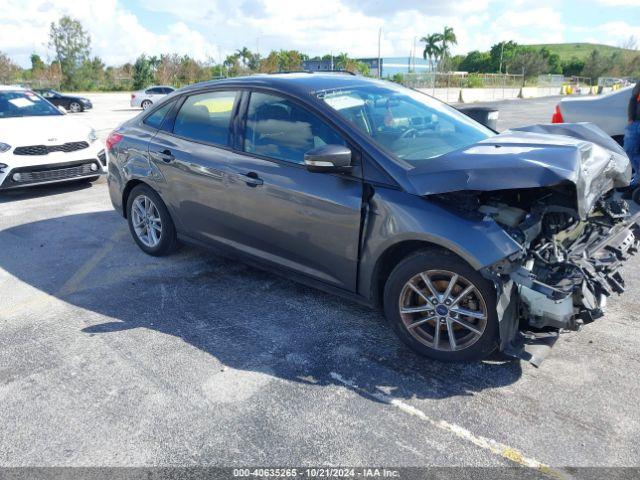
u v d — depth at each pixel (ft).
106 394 9.40
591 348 10.65
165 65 200.54
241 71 207.51
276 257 12.32
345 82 12.85
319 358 10.48
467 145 11.42
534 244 9.83
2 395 9.41
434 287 9.82
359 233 10.33
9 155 22.21
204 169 13.16
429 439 8.17
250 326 11.82
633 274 14.65
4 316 12.46
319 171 10.09
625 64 259.60
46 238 18.21
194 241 14.62
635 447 7.91
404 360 10.36
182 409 8.96
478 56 341.82
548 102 108.27
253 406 9.02
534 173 8.69
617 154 11.33
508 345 9.26
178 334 11.50
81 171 24.45
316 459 7.80
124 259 16.07
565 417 8.60
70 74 197.36
